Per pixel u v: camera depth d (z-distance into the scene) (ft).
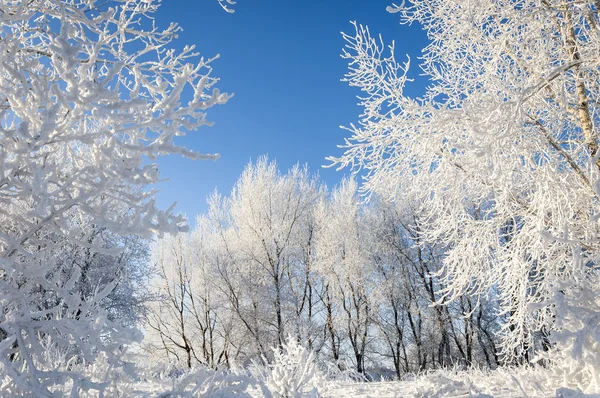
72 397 6.12
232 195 73.41
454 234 20.10
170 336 64.90
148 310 50.57
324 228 67.72
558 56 18.71
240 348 59.41
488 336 55.06
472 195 20.25
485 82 17.93
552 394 10.71
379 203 67.41
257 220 64.95
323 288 66.49
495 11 18.47
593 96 18.99
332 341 59.98
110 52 9.46
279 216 67.56
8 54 6.55
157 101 7.34
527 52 18.20
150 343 59.47
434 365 61.77
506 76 18.04
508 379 13.00
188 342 64.13
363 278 65.36
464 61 19.02
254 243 64.13
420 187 20.44
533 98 17.24
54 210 6.61
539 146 16.10
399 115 18.62
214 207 72.33
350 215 67.92
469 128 14.99
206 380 7.97
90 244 6.77
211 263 64.18
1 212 6.61
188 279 67.36
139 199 6.83
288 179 71.20
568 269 16.80
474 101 15.80
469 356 56.39
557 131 18.61
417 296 63.87
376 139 18.94
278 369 11.46
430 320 61.87
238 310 58.23
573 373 10.61
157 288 66.13
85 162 7.20
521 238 17.97
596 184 10.93
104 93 6.22
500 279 19.31
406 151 19.08
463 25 18.08
